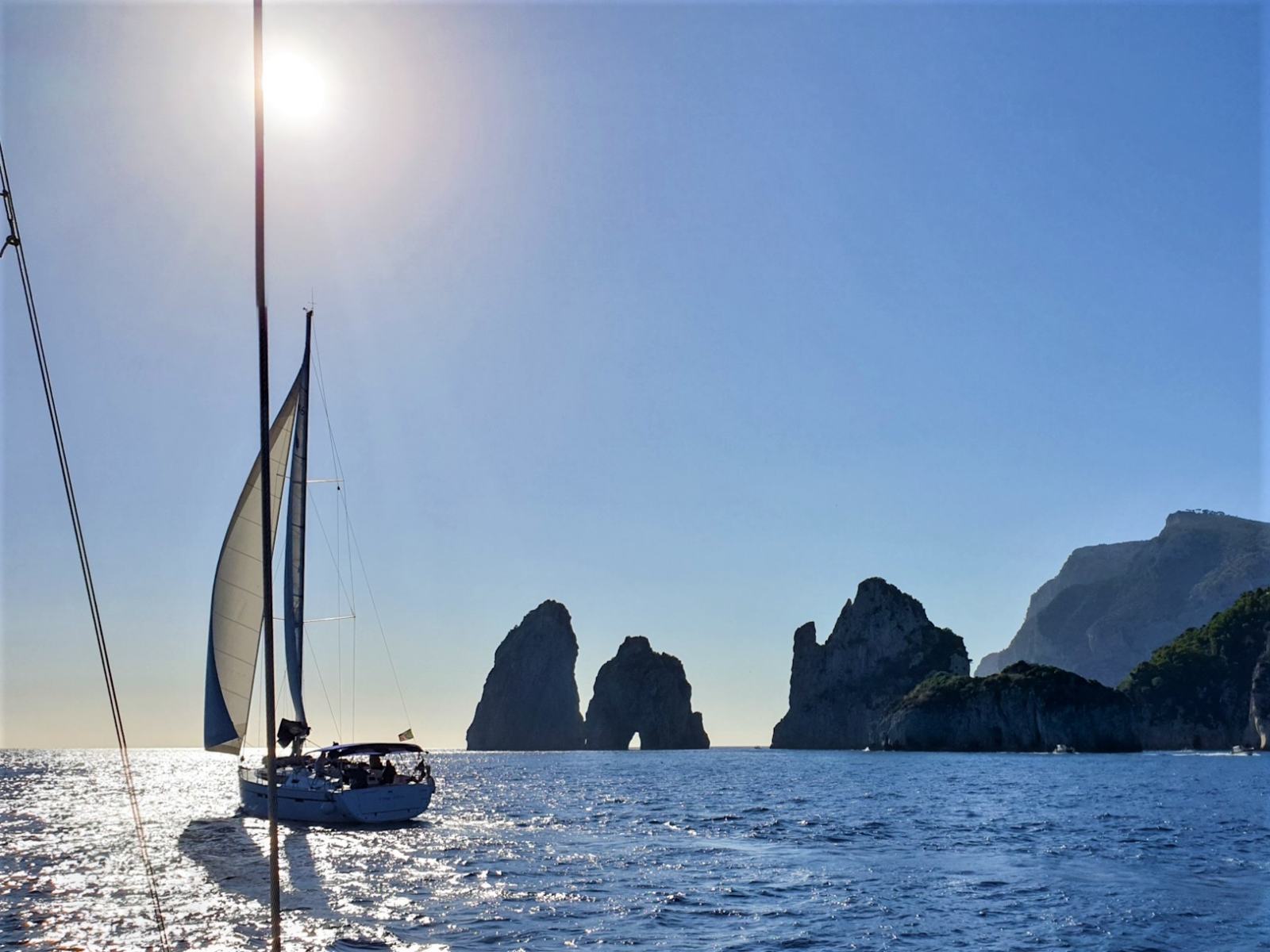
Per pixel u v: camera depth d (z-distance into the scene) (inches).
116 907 1160.2
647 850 1660.9
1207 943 964.0
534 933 1023.6
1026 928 1030.4
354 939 1000.2
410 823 2028.8
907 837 1849.2
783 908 1142.3
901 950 946.1
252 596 1991.9
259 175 422.0
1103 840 1749.5
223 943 987.3
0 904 1181.1
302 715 2101.4
